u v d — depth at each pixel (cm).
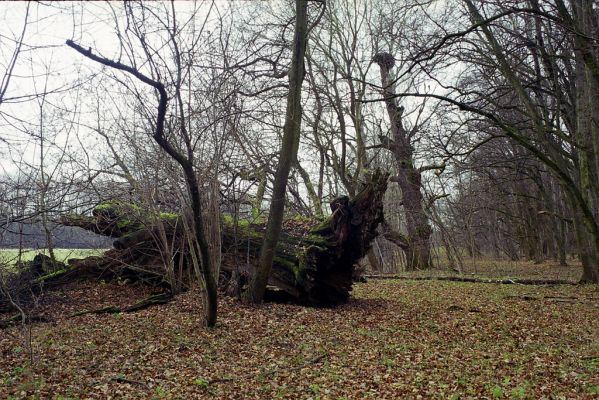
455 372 870
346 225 1359
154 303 1379
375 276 2631
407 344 1065
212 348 1010
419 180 3053
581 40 1391
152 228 1443
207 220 1216
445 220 4250
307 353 990
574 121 2058
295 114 1333
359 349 1021
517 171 2736
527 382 805
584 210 1636
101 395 755
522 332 1188
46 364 901
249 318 1241
